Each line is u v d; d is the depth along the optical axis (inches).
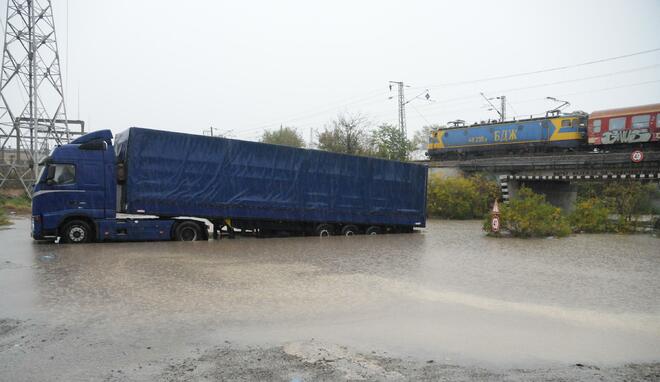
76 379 195.5
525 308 339.9
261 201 766.5
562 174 1544.0
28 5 1562.5
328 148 2169.0
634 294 398.0
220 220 756.0
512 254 654.5
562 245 798.5
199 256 546.0
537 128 1774.1
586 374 214.4
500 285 424.2
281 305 326.0
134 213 657.0
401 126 2102.6
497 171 1786.4
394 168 935.0
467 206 1664.6
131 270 441.4
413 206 964.6
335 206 853.2
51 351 227.5
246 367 211.3
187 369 207.6
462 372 212.7
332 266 505.0
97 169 641.0
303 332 267.1
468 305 343.6
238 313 301.9
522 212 938.7
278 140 2492.6
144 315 291.3
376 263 538.0
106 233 644.1
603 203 1323.8
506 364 225.1
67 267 451.2
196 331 262.7
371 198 901.8
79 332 256.4
